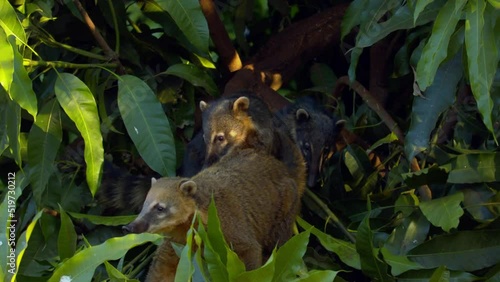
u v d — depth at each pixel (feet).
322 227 34.04
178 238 28.91
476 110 35.96
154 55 37.52
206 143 34.73
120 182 33.55
